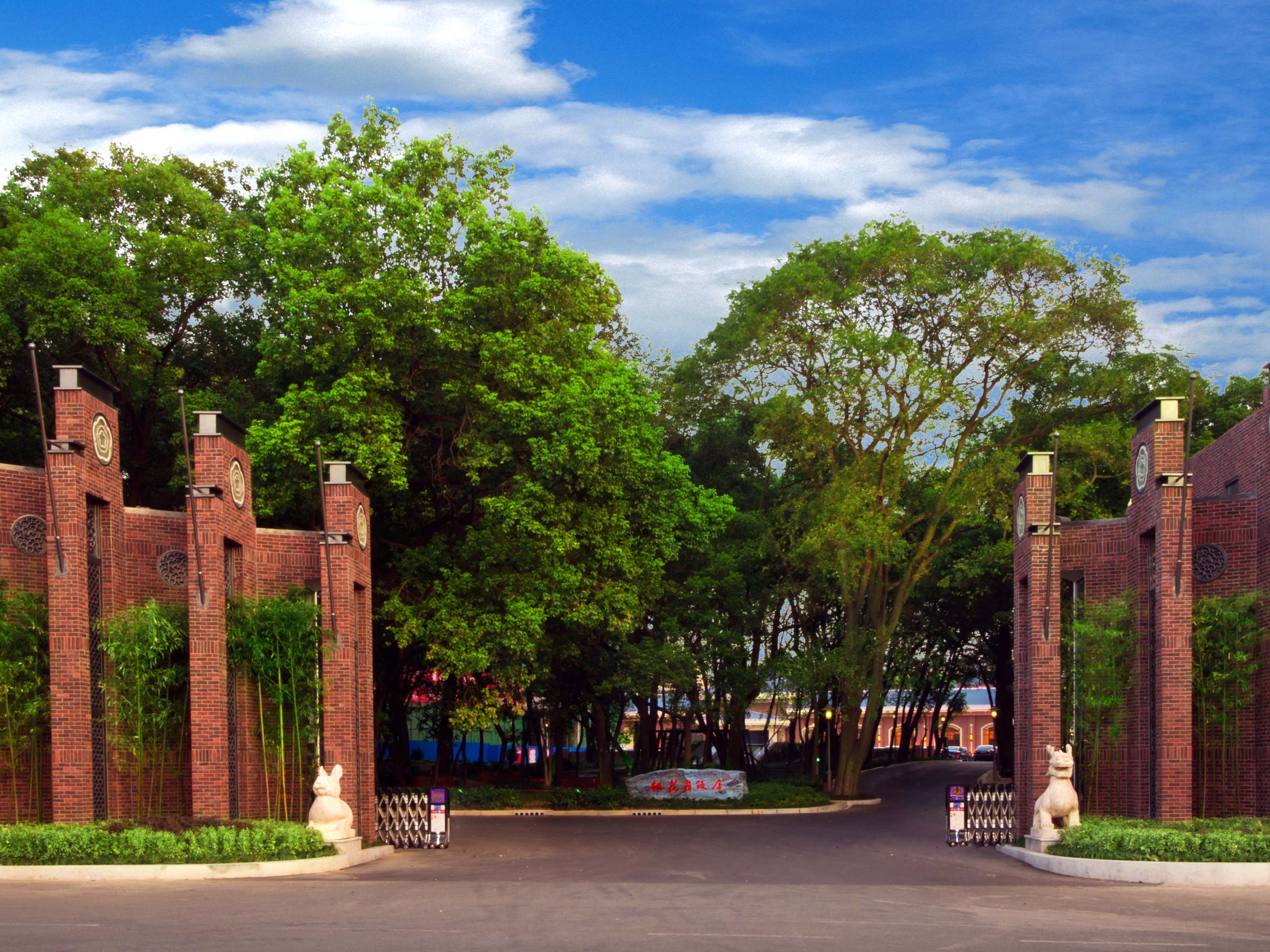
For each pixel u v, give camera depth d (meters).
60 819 20.66
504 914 14.70
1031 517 25.50
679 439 48.22
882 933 13.27
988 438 46.75
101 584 22.34
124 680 22.09
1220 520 24.56
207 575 22.78
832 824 34.75
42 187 38.16
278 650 24.06
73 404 21.45
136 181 35.38
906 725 73.62
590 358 35.19
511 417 30.89
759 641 47.25
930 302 41.22
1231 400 47.38
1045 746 24.45
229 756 23.59
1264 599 23.64
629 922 14.09
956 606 52.41
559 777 45.38
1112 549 25.55
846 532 39.25
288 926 13.48
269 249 31.36
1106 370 42.16
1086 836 21.33
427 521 35.38
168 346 36.69
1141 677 24.19
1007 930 13.50
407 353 31.56
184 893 16.64
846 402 40.66
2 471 21.94
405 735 41.78
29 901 15.55
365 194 30.75
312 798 24.84
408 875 20.44
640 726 49.22
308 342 31.72
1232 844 19.36
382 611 32.22
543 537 31.22
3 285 31.30
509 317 32.47
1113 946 12.45
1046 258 38.88
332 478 25.86
